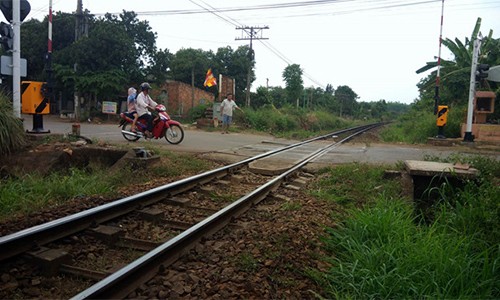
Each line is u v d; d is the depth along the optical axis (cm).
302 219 564
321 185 818
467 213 537
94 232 484
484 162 801
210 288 361
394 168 881
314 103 7156
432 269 407
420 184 655
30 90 1011
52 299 345
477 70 1783
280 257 427
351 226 526
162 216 575
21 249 415
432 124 2125
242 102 4262
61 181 725
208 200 694
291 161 1098
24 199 609
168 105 3528
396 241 463
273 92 5328
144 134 1268
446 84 2688
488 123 2200
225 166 933
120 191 708
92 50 2683
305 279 395
